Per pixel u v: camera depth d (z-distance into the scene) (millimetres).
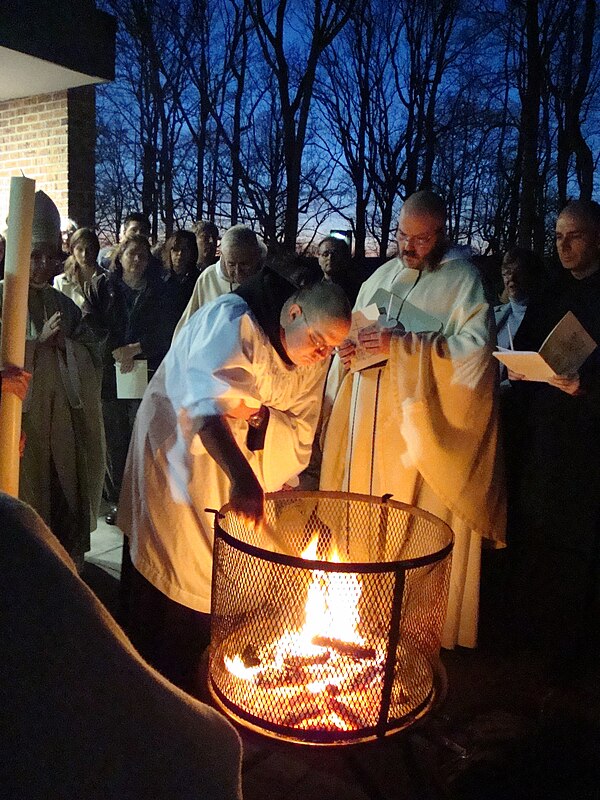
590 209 2768
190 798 739
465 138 17125
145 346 4523
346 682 1489
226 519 1735
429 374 2609
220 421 1880
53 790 633
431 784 2041
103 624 691
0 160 7047
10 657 629
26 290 1780
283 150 17656
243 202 18500
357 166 17641
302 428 2264
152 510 2232
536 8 14281
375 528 2010
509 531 3059
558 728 2510
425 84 17094
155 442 2217
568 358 2428
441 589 1577
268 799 2102
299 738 1449
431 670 1603
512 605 3117
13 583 641
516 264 4188
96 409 3400
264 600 1510
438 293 2715
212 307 2059
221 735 812
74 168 6574
